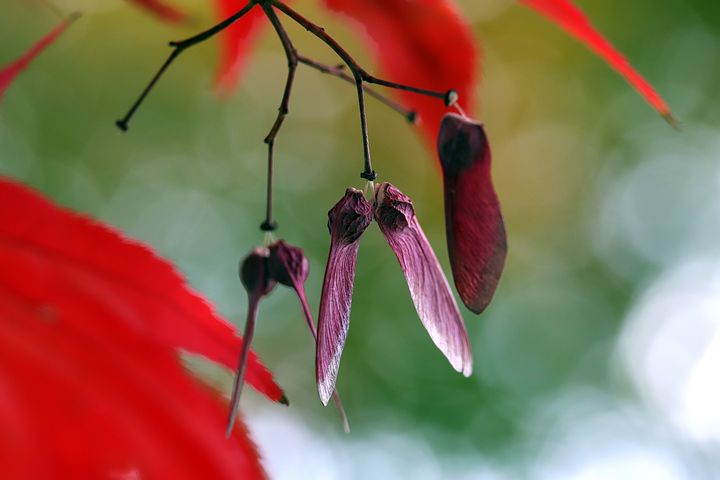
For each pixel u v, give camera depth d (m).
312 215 0.79
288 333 0.77
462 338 0.23
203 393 0.24
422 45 0.27
